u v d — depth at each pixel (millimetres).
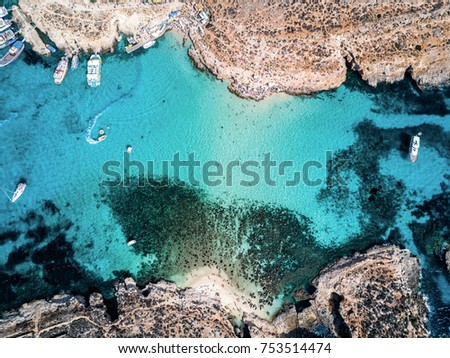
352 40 43062
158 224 41375
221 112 43875
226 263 40156
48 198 42312
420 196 41906
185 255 40469
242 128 43500
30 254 40906
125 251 40844
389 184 42250
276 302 39031
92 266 40562
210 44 43656
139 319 36875
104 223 41688
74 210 42062
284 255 40344
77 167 43062
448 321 37750
